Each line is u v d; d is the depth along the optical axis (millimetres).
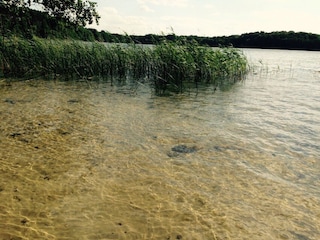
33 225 3240
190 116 7918
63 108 8375
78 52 14930
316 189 4191
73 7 20641
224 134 6480
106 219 3385
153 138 6113
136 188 4098
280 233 3217
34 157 5004
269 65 26641
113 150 5418
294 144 5953
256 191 4090
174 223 3348
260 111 8664
